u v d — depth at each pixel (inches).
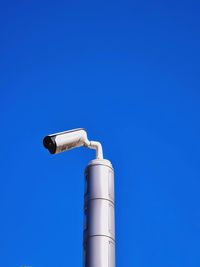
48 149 204.1
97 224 186.1
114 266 182.9
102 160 201.0
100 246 182.4
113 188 197.3
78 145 207.9
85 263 181.6
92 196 191.6
